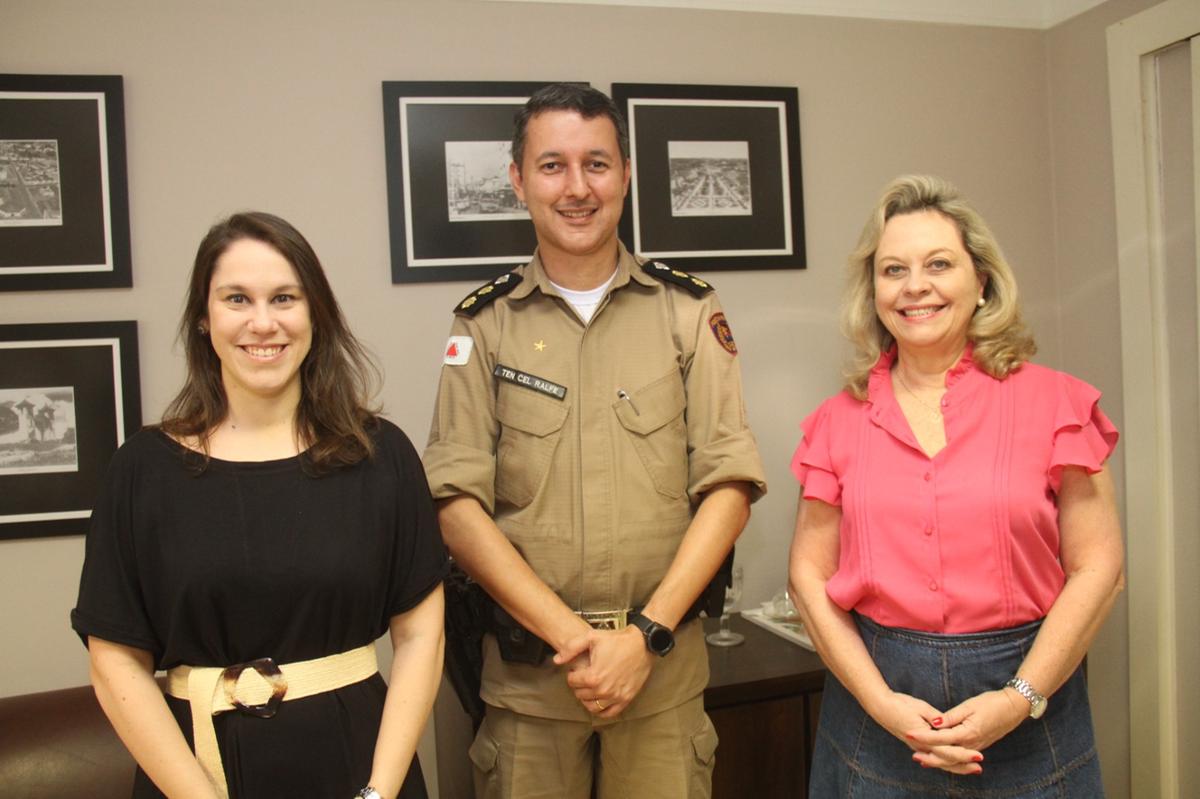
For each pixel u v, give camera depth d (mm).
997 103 2592
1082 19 2490
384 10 2189
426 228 2199
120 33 2066
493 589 1497
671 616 1475
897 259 1396
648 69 2346
